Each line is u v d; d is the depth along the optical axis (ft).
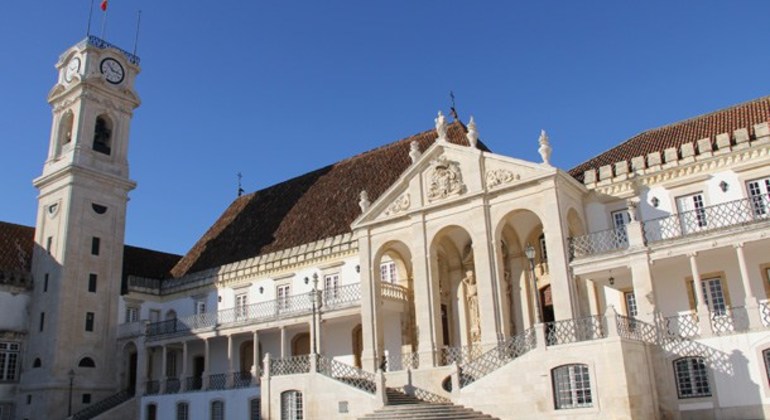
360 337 115.85
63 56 155.12
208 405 117.91
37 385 131.54
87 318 138.41
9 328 136.56
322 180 149.59
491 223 94.07
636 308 88.84
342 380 93.45
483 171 96.43
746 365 71.92
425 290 97.19
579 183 94.32
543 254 101.40
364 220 106.93
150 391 131.85
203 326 128.47
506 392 75.87
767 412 69.67
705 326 75.56
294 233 137.18
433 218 99.45
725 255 83.05
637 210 91.97
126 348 141.49
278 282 128.98
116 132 153.79
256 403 111.04
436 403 83.61
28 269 146.82
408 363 99.66
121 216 150.10
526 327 99.50
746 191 83.76
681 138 98.37
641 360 73.46
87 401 133.90
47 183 147.13
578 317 84.28
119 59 156.87
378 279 104.73
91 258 142.00
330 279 120.88
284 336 117.08
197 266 152.56
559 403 72.28
